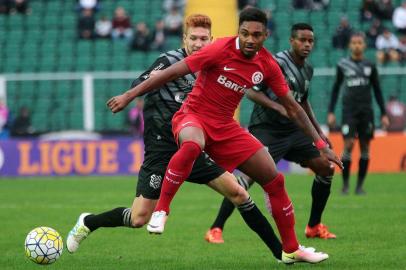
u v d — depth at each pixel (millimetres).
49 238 24266
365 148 47406
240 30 22359
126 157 63781
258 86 29594
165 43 82438
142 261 26344
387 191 49219
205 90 23016
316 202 30438
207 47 22672
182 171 22375
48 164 63969
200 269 24562
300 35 29922
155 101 24906
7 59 84625
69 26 88000
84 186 55219
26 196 49156
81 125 74938
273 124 30234
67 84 76188
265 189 23672
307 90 30516
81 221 25016
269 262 25734
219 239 30438
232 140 23266
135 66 82188
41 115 75250
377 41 80938
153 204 24578
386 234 31719
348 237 31047
